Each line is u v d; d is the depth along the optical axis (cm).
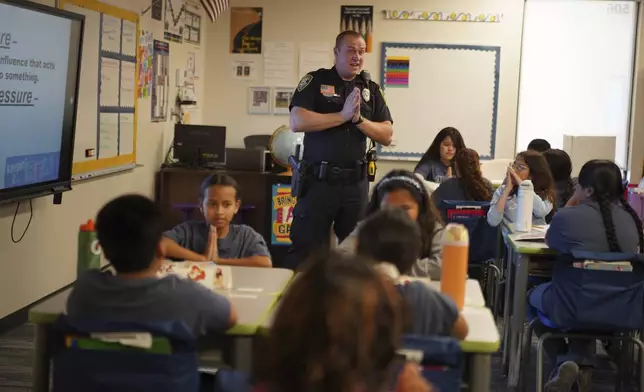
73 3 500
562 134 862
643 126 845
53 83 454
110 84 574
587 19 847
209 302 213
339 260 117
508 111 839
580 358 370
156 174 699
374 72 836
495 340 219
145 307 207
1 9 392
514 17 829
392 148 842
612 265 335
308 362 107
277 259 685
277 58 836
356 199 429
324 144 422
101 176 577
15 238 459
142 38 642
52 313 233
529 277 427
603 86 854
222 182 342
